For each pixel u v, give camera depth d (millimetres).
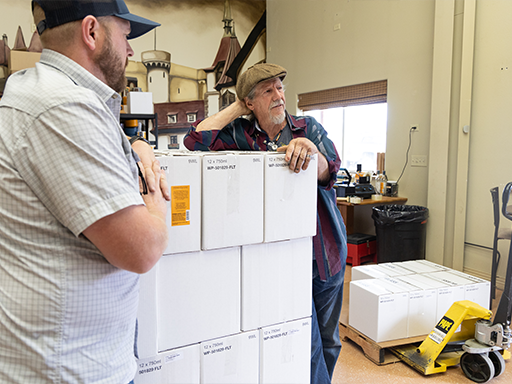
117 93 784
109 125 709
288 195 1174
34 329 676
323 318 1632
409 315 2176
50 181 646
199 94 5918
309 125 1638
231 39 6039
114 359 758
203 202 1036
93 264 708
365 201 3922
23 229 678
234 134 1643
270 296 1186
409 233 3551
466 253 3480
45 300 672
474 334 2080
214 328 1098
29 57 3953
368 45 4348
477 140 3340
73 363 699
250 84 1515
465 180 3416
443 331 2016
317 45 5117
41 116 650
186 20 5727
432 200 3678
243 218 1098
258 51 6238
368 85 4422
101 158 666
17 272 680
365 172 4582
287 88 5793
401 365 2105
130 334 819
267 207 1138
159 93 5660
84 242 697
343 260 1541
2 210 677
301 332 1260
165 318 1022
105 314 730
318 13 5051
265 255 1165
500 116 3154
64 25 730
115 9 763
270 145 1610
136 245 685
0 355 688
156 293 998
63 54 751
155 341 1003
